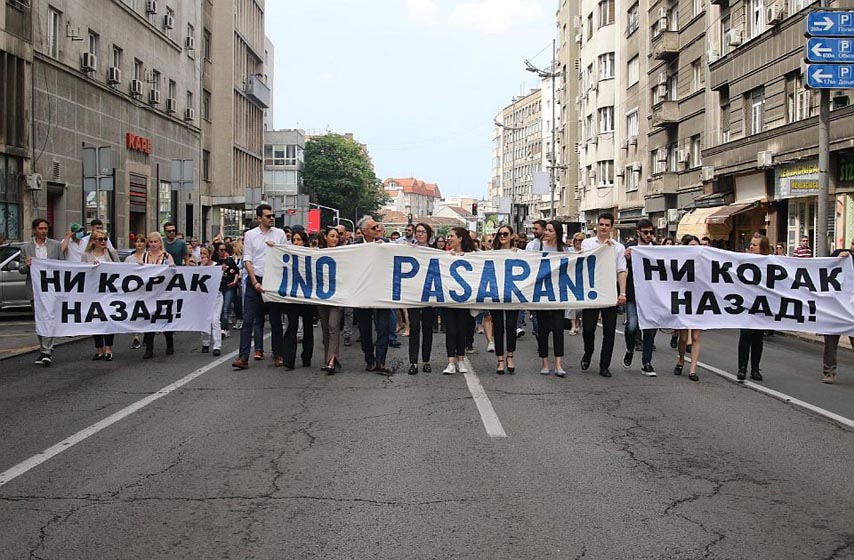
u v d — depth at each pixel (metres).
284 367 11.96
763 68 26.72
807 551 4.77
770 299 11.02
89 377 11.05
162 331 12.84
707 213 30.11
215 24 52.50
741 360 10.84
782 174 25.41
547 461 6.72
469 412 8.70
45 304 12.16
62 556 4.69
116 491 5.93
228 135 52.69
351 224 100.69
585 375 11.32
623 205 46.47
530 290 11.20
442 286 11.27
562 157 67.31
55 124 27.98
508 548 4.79
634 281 11.24
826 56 16.77
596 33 50.56
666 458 6.85
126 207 34.69
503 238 13.62
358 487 6.00
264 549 4.79
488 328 14.00
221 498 5.75
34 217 26.47
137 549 4.80
